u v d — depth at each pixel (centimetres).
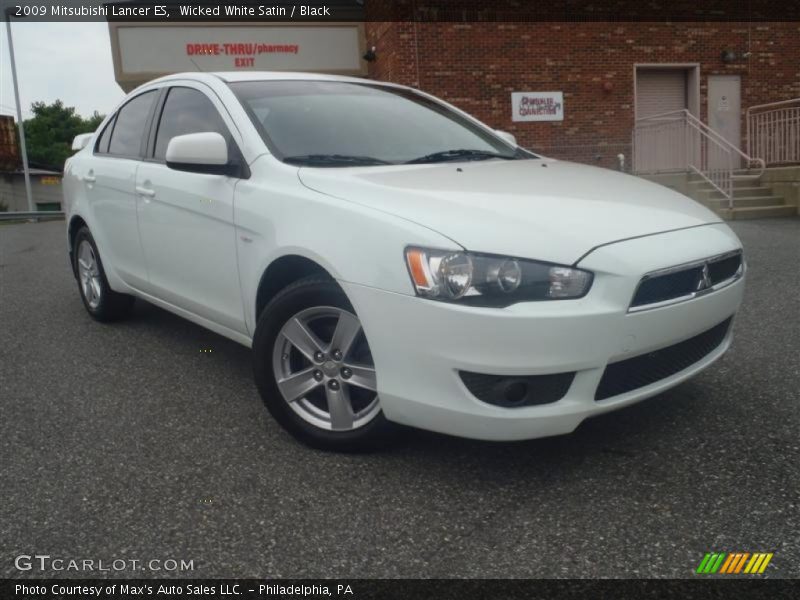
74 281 691
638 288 249
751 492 247
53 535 232
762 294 547
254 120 336
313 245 273
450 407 245
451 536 227
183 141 314
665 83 1563
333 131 345
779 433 292
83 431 315
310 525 236
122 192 418
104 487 263
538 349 235
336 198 279
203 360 414
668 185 1353
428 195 269
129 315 506
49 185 4366
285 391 293
